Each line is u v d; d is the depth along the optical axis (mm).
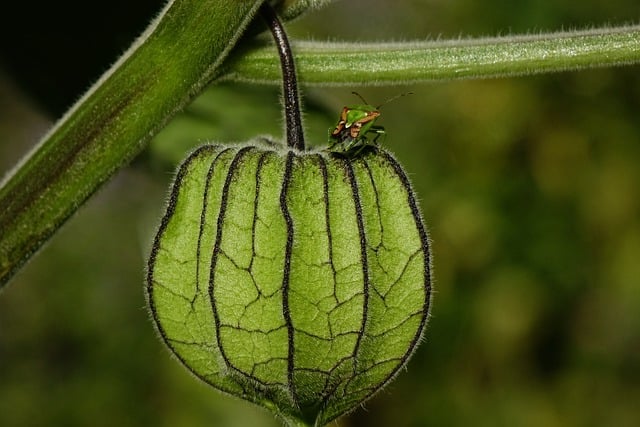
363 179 263
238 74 268
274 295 259
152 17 307
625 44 266
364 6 583
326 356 261
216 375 264
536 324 578
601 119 573
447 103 572
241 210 260
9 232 260
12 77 310
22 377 608
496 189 574
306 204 260
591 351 587
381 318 263
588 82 571
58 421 589
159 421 572
